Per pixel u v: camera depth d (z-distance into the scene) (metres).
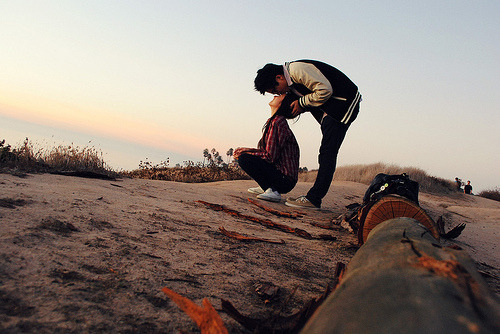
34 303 1.30
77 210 2.63
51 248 1.83
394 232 1.80
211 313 1.24
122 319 1.34
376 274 1.06
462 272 1.03
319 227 4.62
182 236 2.70
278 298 1.86
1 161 4.52
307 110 5.62
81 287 1.50
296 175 6.18
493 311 0.85
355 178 18.52
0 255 1.59
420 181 21.11
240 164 6.13
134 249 2.13
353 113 5.30
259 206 5.42
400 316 0.76
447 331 0.69
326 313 0.92
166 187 5.38
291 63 5.32
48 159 5.43
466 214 9.38
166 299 1.58
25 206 2.40
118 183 4.70
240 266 2.28
